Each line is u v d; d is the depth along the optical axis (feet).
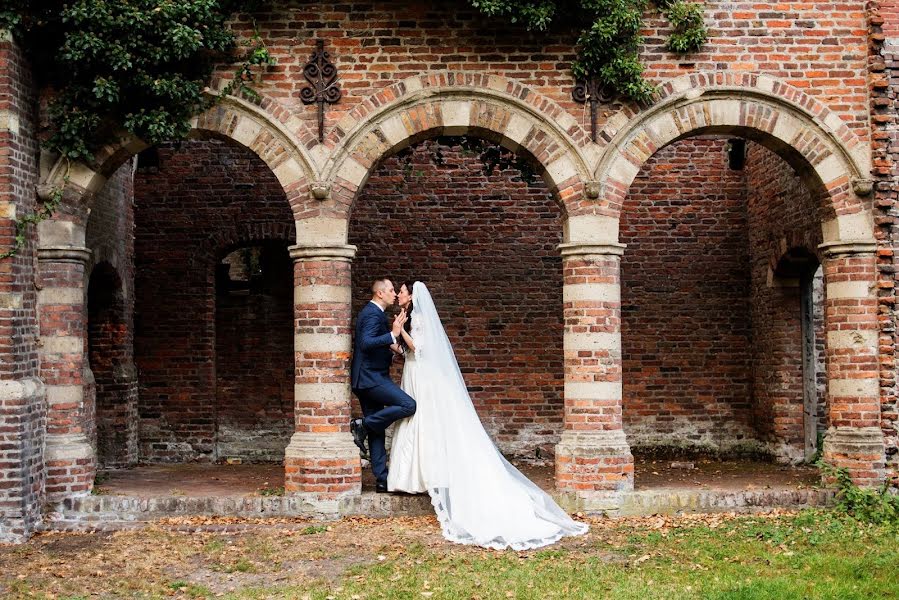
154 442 38.75
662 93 28.50
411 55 28.48
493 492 25.85
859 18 28.86
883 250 28.43
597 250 28.25
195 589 21.02
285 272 39.88
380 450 28.68
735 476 33.14
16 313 26.22
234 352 39.75
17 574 22.41
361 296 38.78
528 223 39.14
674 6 28.32
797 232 34.37
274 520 27.40
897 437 28.35
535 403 38.83
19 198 26.53
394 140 28.45
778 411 36.99
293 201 28.27
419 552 23.94
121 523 27.35
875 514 26.78
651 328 39.37
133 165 38.86
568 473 27.99
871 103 28.50
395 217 38.99
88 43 25.63
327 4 28.55
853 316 28.50
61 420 27.89
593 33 27.58
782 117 28.66
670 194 39.65
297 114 28.37
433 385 27.63
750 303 39.47
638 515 27.86
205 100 28.09
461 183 39.14
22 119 26.78
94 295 37.06
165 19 26.09
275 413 39.50
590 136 28.45
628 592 20.16
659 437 39.11
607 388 28.19
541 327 39.01
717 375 39.40
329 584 21.24
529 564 22.65
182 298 38.99
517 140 28.48
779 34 28.71
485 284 39.01
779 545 24.20
